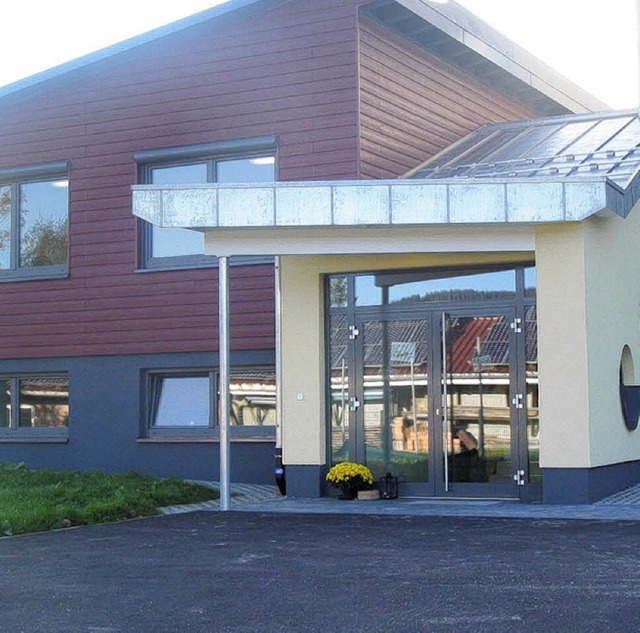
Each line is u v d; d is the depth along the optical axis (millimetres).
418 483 12836
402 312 13000
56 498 11992
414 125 16125
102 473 15344
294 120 15219
